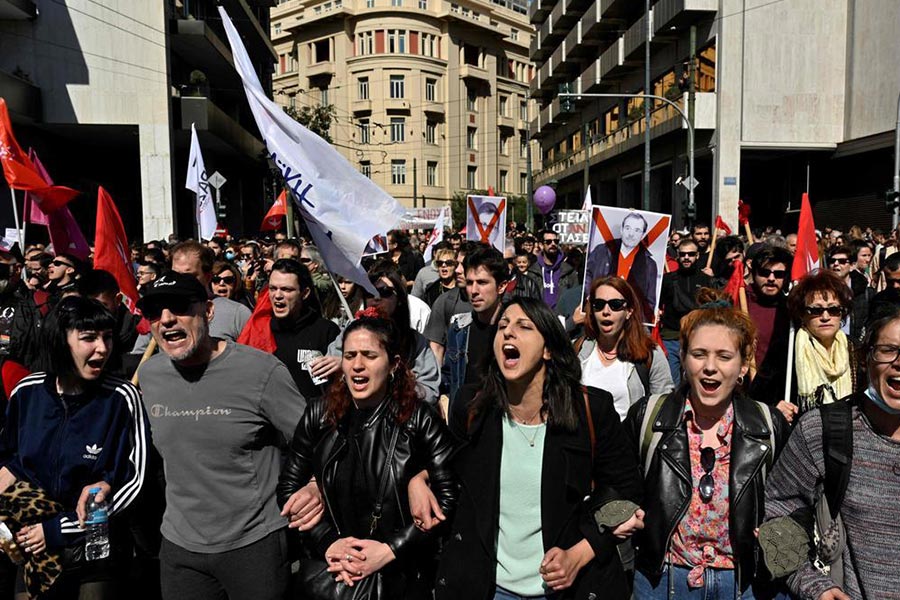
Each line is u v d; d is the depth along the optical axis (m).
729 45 26.25
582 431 2.63
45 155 22.31
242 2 28.11
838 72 26.80
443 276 7.33
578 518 2.64
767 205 32.31
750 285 5.14
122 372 4.59
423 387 3.99
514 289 7.98
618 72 35.25
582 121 43.50
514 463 2.68
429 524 2.70
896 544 2.38
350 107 65.06
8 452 3.21
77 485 3.13
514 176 72.38
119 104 21.33
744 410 2.79
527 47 73.19
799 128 26.86
